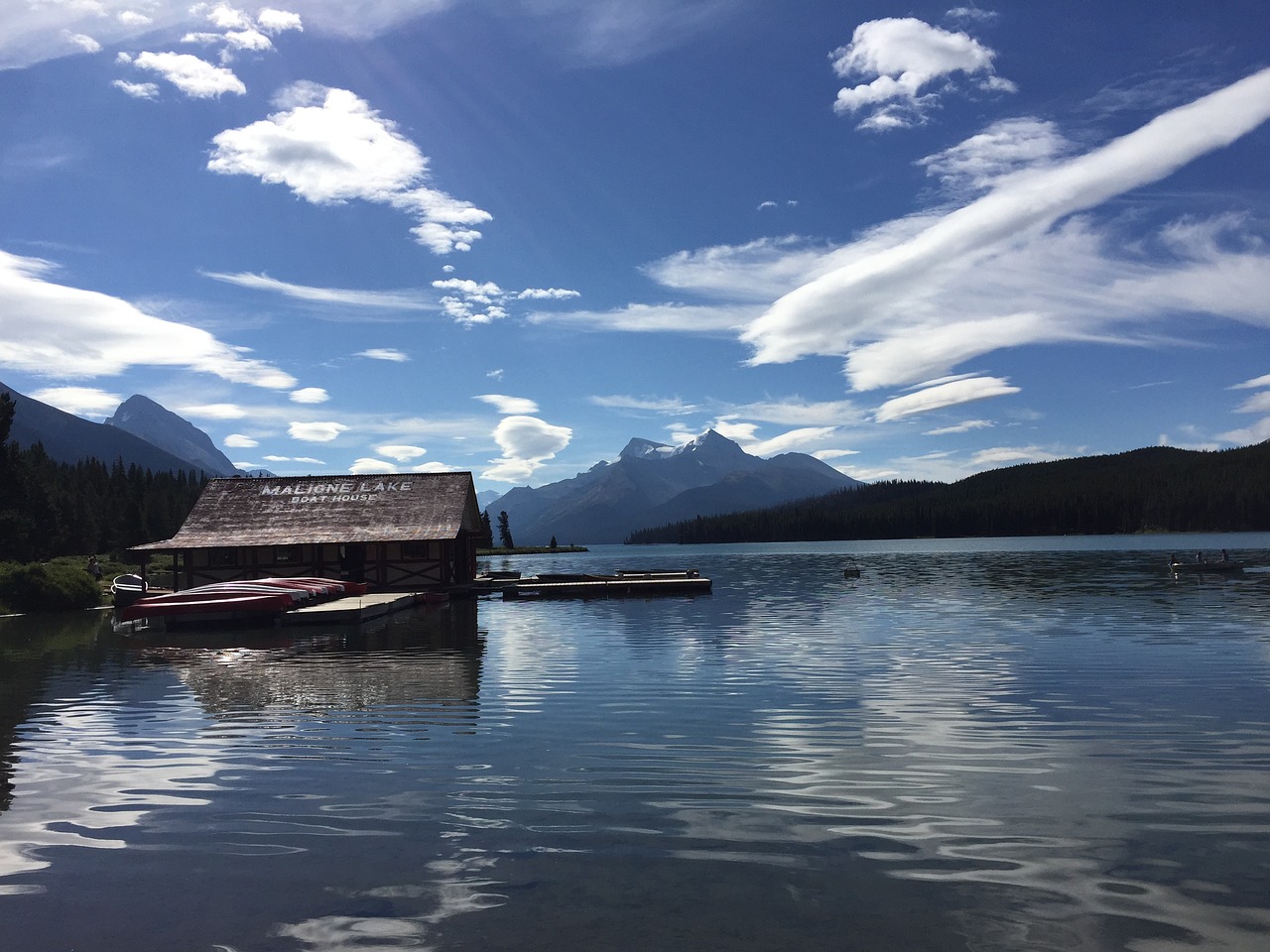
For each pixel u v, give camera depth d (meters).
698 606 33.62
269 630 27.67
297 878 6.68
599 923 5.79
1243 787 8.77
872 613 28.94
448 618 30.73
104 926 5.89
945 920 5.78
